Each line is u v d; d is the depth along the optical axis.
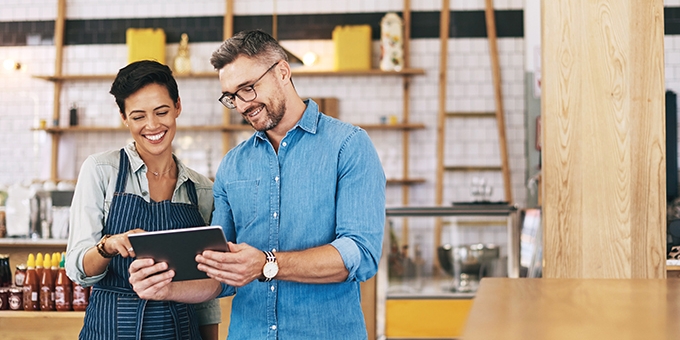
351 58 6.69
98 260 2.04
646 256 2.79
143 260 1.79
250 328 2.00
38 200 4.23
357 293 2.05
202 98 6.97
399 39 6.62
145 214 2.20
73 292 3.49
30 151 7.17
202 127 6.73
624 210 2.80
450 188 6.73
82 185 2.17
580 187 2.83
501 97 6.64
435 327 4.59
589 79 2.83
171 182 2.33
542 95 2.87
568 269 2.82
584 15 2.83
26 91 7.21
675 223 3.00
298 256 1.82
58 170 7.03
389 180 6.57
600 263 2.81
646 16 2.81
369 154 1.97
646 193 2.80
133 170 2.22
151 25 7.08
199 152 6.96
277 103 1.93
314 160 1.97
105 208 2.19
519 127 6.66
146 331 2.15
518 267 4.57
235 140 6.91
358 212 1.92
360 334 2.02
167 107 2.17
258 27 6.95
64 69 7.17
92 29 7.16
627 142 2.80
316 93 6.87
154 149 2.18
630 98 2.81
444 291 4.70
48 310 3.49
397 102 6.80
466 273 4.71
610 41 2.82
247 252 1.76
